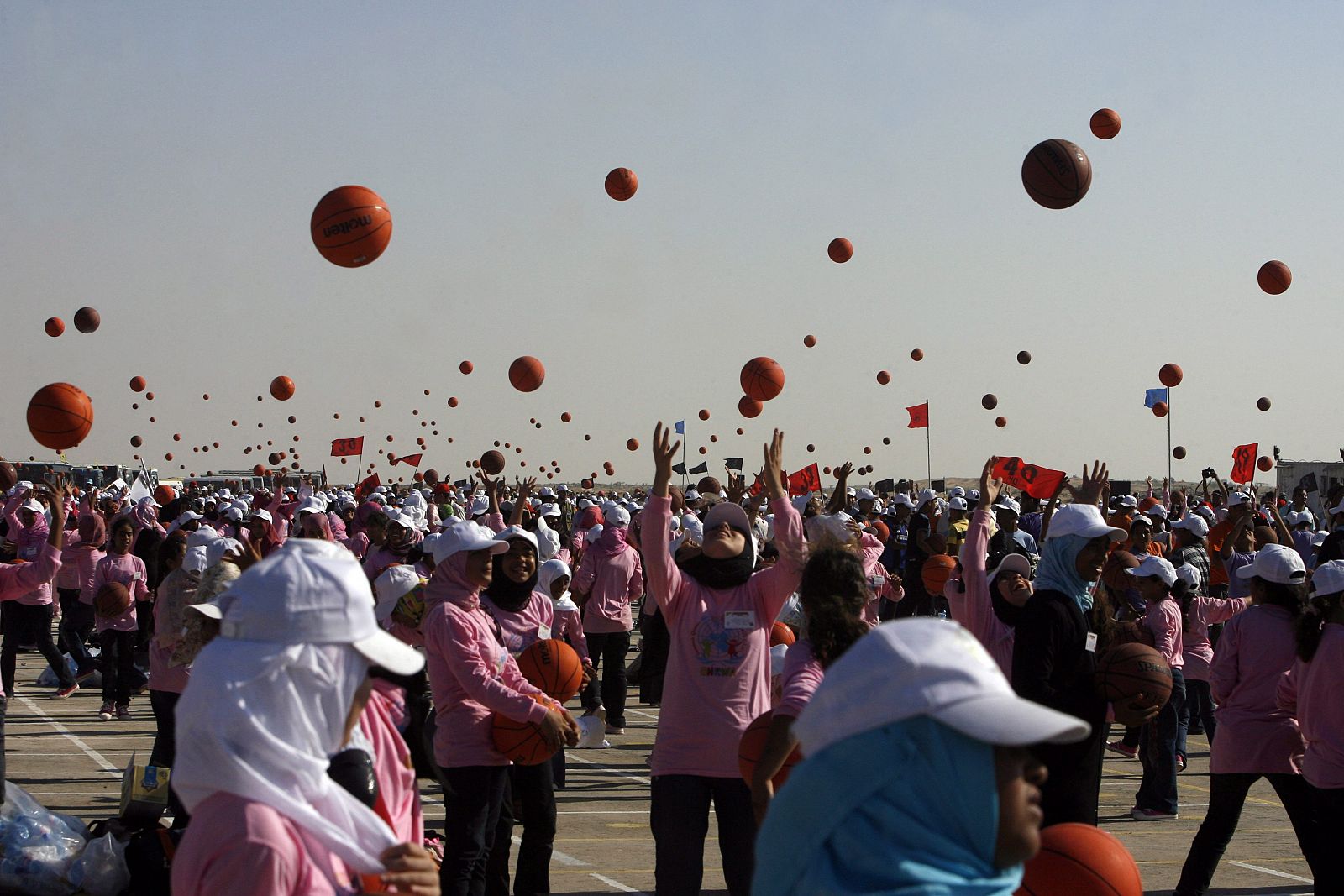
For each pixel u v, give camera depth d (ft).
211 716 10.12
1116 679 19.93
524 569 26.48
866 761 8.48
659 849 19.77
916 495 100.73
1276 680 24.36
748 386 36.19
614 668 47.29
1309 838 24.14
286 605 10.34
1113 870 13.56
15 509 66.95
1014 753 8.54
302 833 10.21
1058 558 20.94
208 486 167.94
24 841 23.91
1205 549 52.47
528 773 22.84
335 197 22.99
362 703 10.74
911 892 8.19
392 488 136.05
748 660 20.10
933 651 8.54
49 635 53.21
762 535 61.16
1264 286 47.01
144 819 25.36
